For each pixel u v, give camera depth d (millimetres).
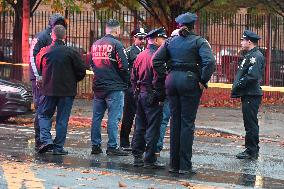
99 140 12750
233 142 15523
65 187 9391
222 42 26797
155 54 10773
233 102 25422
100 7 26562
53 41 12547
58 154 12562
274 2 27781
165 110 12359
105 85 12461
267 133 17438
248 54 12594
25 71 23938
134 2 26062
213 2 26234
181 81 10461
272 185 10039
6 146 13656
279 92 26938
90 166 11297
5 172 10445
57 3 25250
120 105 12586
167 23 25469
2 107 18391
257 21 26844
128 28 27562
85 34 27625
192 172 10844
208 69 10352
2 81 18703
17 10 27078
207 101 25562
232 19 26844
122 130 13391
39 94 12883
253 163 12156
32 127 17750
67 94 12477
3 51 27875
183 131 10688
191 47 10477
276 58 27141
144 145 11469
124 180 10055
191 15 10625
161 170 11148
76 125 18562
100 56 12453
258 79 12516
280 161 12484
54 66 12391
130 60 13359
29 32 27094
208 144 14961
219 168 11508
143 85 11234
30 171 10578
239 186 9867
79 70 12570
